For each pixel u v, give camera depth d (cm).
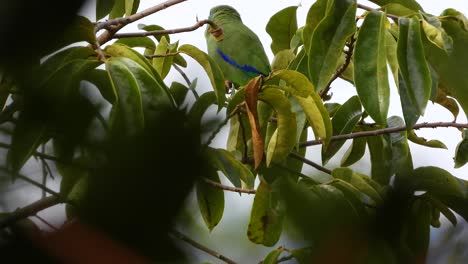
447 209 620
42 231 254
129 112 390
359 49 570
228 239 652
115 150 264
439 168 609
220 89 592
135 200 253
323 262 369
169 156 263
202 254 542
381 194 559
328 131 588
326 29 603
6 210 298
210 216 590
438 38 597
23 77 280
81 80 443
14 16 230
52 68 420
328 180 668
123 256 248
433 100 646
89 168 267
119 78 443
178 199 258
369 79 562
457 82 662
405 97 602
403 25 579
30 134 313
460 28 651
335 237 380
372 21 575
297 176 670
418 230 591
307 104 578
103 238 248
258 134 534
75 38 454
